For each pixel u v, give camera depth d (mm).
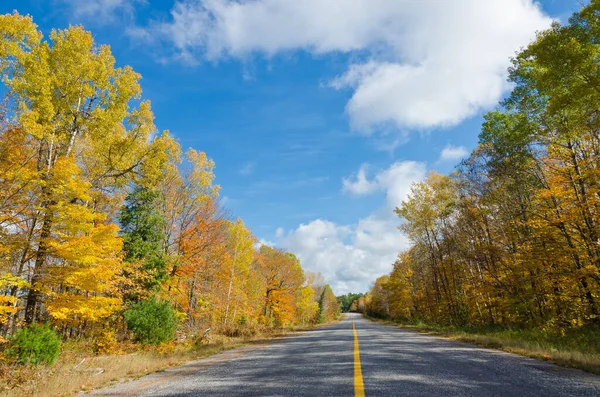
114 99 16922
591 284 16328
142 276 19719
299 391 5520
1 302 11664
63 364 11297
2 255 12398
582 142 17359
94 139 17203
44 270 12727
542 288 18906
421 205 34406
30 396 7176
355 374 6910
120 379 8305
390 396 4945
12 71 13953
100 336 16578
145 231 21750
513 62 19109
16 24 13375
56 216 12828
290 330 36562
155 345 16422
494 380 6078
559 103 14195
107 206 21453
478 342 14797
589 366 7266
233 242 31516
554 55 13758
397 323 51906
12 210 12438
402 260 49969
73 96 15703
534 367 7629
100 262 13328
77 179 13367
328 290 99750
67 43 15227
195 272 24281
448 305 32906
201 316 27734
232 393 5641
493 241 23828
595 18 13180
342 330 31094
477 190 23156
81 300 12953
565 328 16484
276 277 45000
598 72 12969
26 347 10562
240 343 20047
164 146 18609
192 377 7738
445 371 7109
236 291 32375
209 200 24969
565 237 17234
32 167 12930
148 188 21500
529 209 20156
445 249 33656
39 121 14273
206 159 25688
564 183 17078
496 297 24219
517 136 19453
